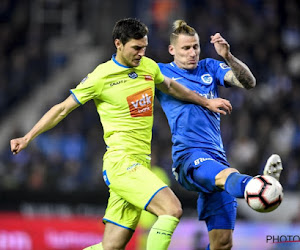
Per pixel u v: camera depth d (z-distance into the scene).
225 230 23.34
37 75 58.88
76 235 37.31
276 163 19.78
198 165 21.92
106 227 22.92
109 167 21.61
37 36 61.16
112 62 21.75
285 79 57.22
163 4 60.12
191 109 23.02
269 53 58.88
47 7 61.97
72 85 57.97
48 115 21.12
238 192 19.62
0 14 62.03
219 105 22.83
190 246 37.06
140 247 36.12
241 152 49.50
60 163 48.19
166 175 46.47
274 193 18.72
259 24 61.31
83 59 59.66
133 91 21.64
